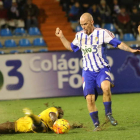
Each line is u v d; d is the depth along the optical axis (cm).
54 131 1617
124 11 5106
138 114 2242
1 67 3356
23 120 1627
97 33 1695
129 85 3503
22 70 3378
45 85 3397
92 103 1688
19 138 1523
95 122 1698
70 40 5031
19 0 5203
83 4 5241
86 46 1711
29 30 5000
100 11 5097
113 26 5156
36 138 1511
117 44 1688
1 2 5025
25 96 3381
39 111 2562
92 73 1703
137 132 1603
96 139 1470
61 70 3406
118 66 3481
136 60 3500
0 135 1599
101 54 1703
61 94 3409
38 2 5453
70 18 5162
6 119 2191
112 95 3409
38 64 3388
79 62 3419
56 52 3400
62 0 5478
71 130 1748
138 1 5538
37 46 4809
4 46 4850
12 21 4978
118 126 1819
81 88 3434
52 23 5212
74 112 2434
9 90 3369
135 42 5034
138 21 5109
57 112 1644
